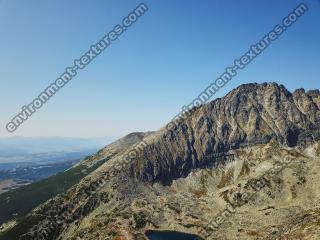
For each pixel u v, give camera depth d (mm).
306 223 188000
